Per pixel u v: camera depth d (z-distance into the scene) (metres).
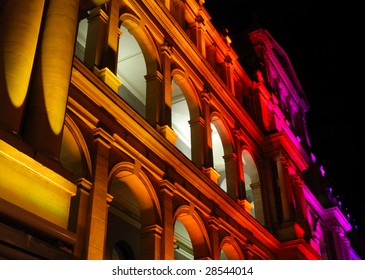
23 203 9.18
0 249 8.05
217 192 21.58
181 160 19.39
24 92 10.13
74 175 13.93
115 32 18.03
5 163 9.12
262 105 33.31
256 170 28.97
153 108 19.61
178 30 22.91
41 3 11.23
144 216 16.98
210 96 24.86
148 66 20.67
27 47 10.45
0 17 11.07
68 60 11.48
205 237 19.89
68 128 14.02
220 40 29.02
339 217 43.88
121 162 15.84
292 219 28.16
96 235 13.22
